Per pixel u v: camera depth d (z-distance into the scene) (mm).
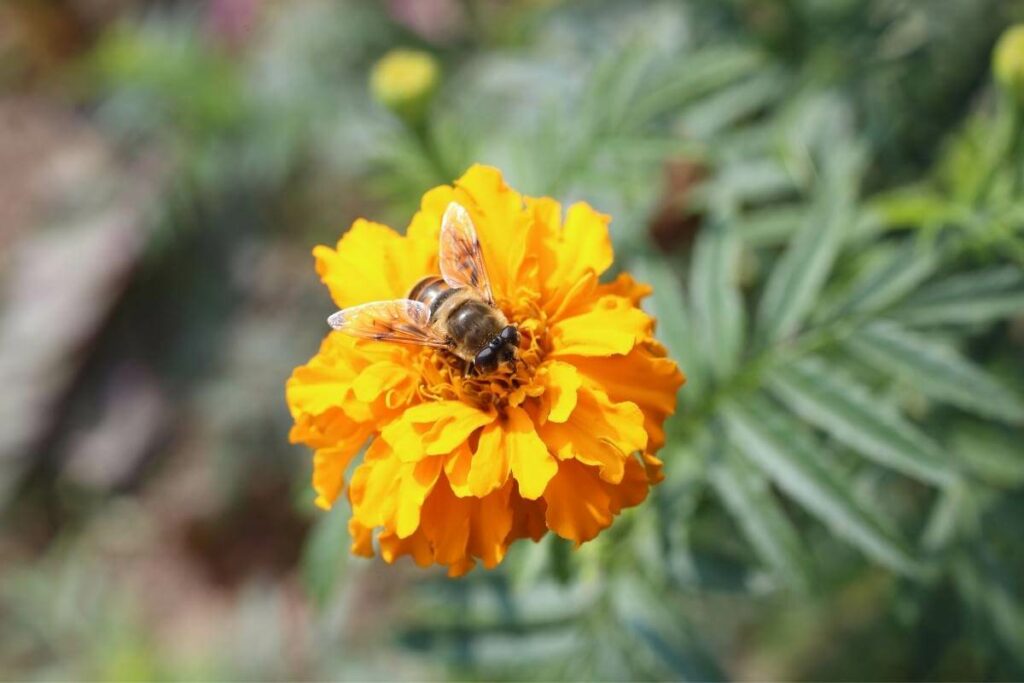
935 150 255
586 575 206
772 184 242
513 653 215
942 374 205
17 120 468
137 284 407
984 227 211
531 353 185
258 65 335
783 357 210
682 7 264
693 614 296
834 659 281
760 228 240
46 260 426
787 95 253
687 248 273
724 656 294
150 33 355
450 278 191
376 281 191
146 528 406
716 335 211
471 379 185
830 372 206
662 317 213
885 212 224
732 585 210
